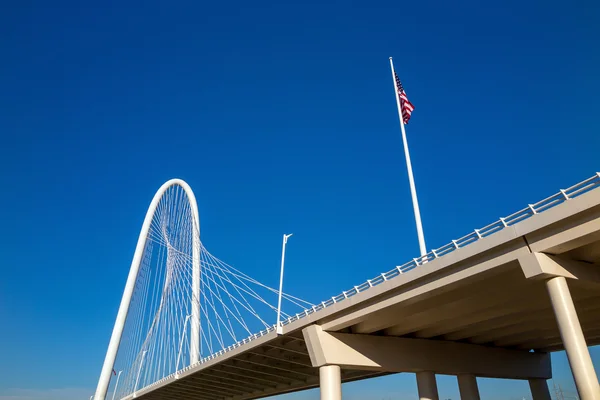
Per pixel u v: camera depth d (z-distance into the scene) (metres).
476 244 25.17
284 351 44.62
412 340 38.28
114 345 75.44
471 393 39.44
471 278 25.80
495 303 29.62
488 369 41.34
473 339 40.84
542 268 22.52
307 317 36.56
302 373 50.62
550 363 47.47
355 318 32.97
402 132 41.97
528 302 29.91
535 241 23.05
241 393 70.00
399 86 44.44
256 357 47.38
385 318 32.72
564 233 21.94
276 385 60.69
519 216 23.84
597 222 20.80
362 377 50.94
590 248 23.66
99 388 71.88
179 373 61.00
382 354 36.34
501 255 24.33
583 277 24.09
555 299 22.81
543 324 36.16
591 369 20.92
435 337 39.62
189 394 74.81
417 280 28.41
